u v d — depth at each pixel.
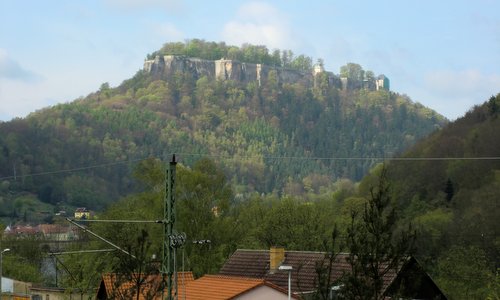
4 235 124.56
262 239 88.75
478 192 114.25
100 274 72.06
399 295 36.84
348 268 53.56
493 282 67.12
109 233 73.50
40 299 77.56
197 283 53.28
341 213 110.94
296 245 86.38
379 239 36.31
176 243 39.44
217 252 82.19
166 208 39.69
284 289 51.72
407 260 38.62
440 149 143.25
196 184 83.81
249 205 103.38
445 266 72.69
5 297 76.88
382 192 37.25
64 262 82.56
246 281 51.59
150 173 84.62
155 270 41.44
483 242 90.00
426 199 131.62
